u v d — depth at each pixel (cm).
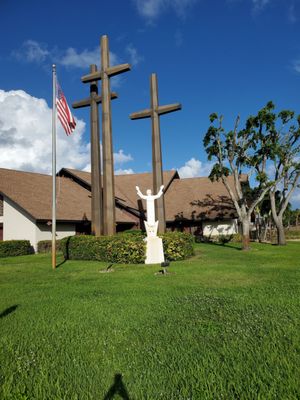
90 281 1024
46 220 2386
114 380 366
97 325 557
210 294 775
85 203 2952
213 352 431
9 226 2461
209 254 1856
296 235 4384
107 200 1708
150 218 1538
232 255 1794
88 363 412
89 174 3506
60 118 1459
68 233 2639
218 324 544
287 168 2636
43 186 2872
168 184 3547
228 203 3155
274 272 1123
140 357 423
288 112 2508
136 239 1554
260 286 870
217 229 3103
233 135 2341
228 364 393
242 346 448
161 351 439
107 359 421
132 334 508
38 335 517
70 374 384
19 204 2373
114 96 1797
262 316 581
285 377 358
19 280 1096
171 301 712
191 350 439
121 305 689
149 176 3725
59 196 2809
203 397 324
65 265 1473
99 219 1794
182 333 505
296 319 559
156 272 1162
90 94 1867
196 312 617
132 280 1015
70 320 592
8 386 358
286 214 4816
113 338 495
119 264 1459
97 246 1603
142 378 368
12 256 2128
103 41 1786
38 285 985
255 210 3666
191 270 1184
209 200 3262
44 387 357
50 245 2380
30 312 657
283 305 658
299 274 1073
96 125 1852
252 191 3147
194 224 3173
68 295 816
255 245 2691
